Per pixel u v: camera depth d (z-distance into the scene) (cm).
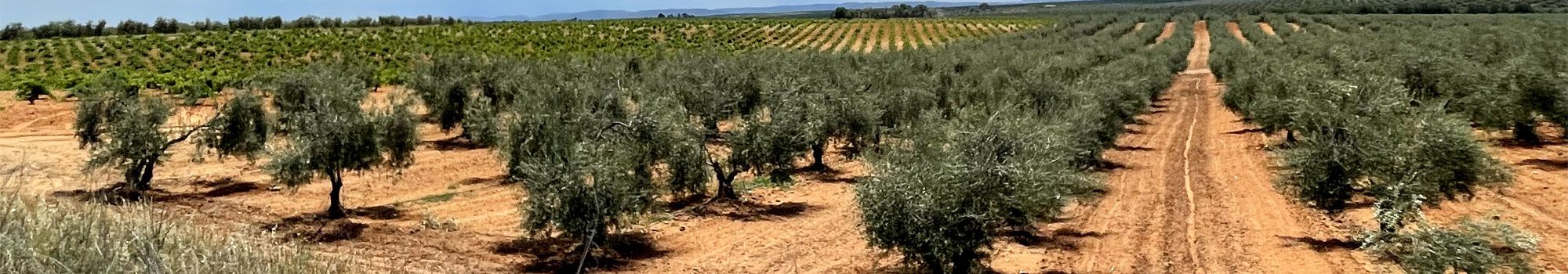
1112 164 2714
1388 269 1433
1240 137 3362
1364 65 3309
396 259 1450
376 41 8350
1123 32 9469
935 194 1218
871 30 10994
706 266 1492
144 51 7194
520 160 1858
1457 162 1534
